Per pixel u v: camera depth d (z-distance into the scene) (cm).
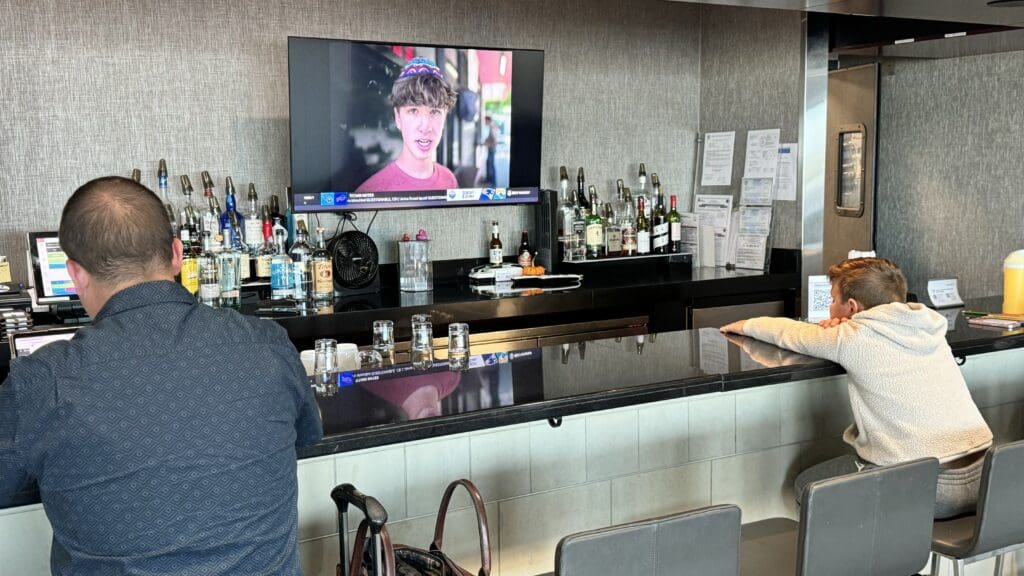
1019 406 319
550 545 234
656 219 526
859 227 586
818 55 479
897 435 240
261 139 443
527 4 498
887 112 584
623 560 151
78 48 403
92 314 150
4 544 179
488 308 427
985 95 525
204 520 137
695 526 157
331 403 210
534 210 508
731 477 260
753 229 507
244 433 141
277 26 441
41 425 133
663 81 540
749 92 514
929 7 356
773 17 494
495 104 455
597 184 528
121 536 134
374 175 434
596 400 218
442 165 449
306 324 386
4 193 396
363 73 420
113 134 412
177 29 420
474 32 486
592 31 517
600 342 286
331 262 426
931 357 243
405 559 185
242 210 440
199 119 429
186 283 398
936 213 559
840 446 279
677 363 251
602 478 240
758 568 212
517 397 214
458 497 221
